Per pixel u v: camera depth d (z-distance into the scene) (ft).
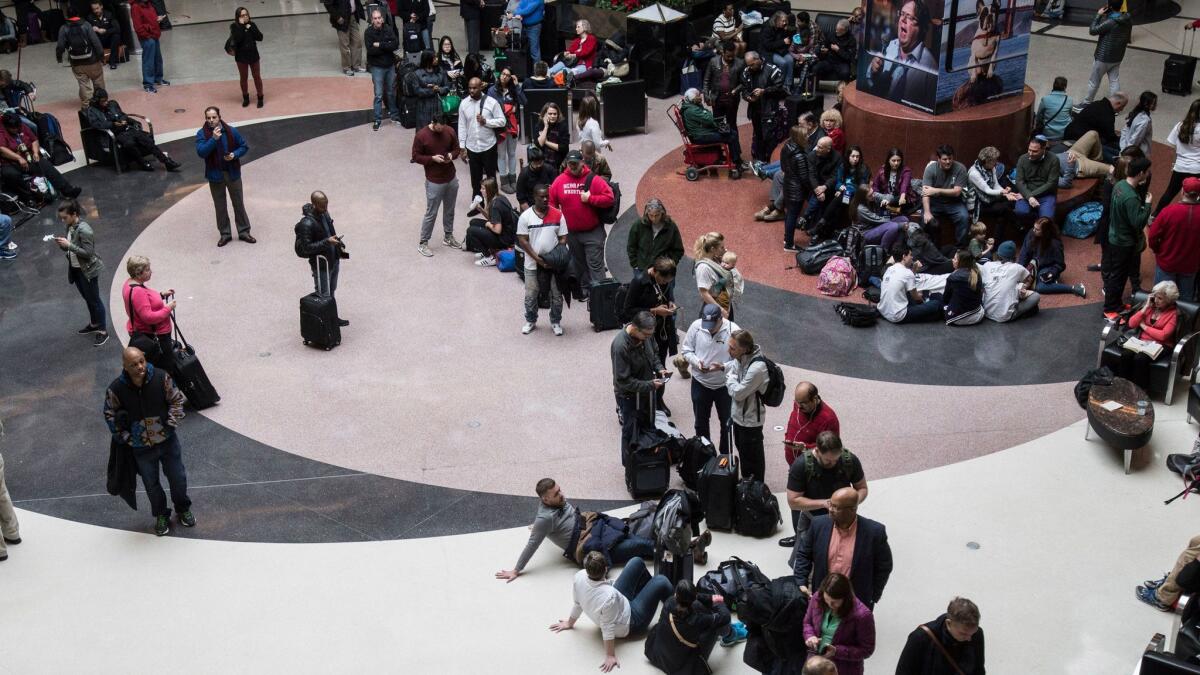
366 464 35.53
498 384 39.81
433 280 47.98
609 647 26.99
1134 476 33.81
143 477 31.58
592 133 55.57
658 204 39.29
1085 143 52.70
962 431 36.40
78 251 41.86
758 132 59.11
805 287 46.47
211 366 41.47
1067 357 40.57
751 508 30.94
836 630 23.09
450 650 27.81
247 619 29.14
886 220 47.37
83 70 67.97
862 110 51.60
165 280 48.34
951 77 49.34
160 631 28.81
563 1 77.66
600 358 41.39
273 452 36.27
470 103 52.31
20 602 29.96
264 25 88.94
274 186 58.54
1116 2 61.36
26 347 43.19
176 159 62.28
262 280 48.34
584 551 29.86
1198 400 35.32
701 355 33.19
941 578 29.76
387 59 65.72
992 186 47.29
